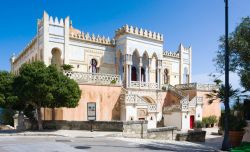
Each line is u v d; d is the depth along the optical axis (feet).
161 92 141.08
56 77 76.54
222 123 62.23
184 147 57.88
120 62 138.72
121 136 71.05
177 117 129.39
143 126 76.07
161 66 144.15
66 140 59.82
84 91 102.42
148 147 52.95
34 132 74.54
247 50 57.98
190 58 178.81
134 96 113.29
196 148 56.65
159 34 144.36
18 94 77.05
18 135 70.33
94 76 106.63
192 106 137.28
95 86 105.81
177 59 172.55
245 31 60.03
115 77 112.98
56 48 119.65
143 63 144.25
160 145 57.82
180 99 138.92
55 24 119.65
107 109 108.17
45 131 77.36
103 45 135.74
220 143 79.30
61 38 120.88
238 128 59.36
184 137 86.84
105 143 55.88
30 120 93.40
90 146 51.01
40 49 121.08
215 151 51.67
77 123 80.28
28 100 78.28
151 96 136.67
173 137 85.46
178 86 156.76
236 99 62.08
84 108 101.60
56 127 84.02
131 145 54.54
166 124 134.41
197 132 90.94
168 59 167.73
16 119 120.88
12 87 80.23
